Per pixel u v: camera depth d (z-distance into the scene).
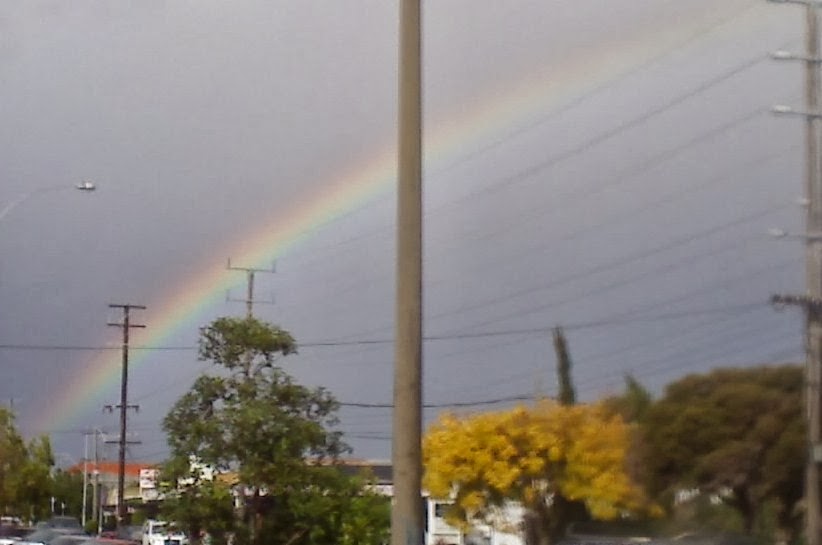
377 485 30.84
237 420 24.84
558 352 53.56
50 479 79.88
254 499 25.27
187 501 24.94
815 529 31.80
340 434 26.05
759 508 40.91
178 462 25.12
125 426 77.75
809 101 32.44
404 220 10.93
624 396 46.41
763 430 40.66
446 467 47.47
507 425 47.03
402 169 11.00
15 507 71.06
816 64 32.38
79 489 135.25
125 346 76.56
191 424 25.12
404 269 10.86
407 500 10.59
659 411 43.34
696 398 42.53
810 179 32.53
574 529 45.91
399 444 10.67
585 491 45.34
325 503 25.11
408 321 10.80
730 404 41.47
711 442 41.69
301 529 25.14
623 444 44.75
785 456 40.09
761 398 41.00
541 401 53.19
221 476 25.17
